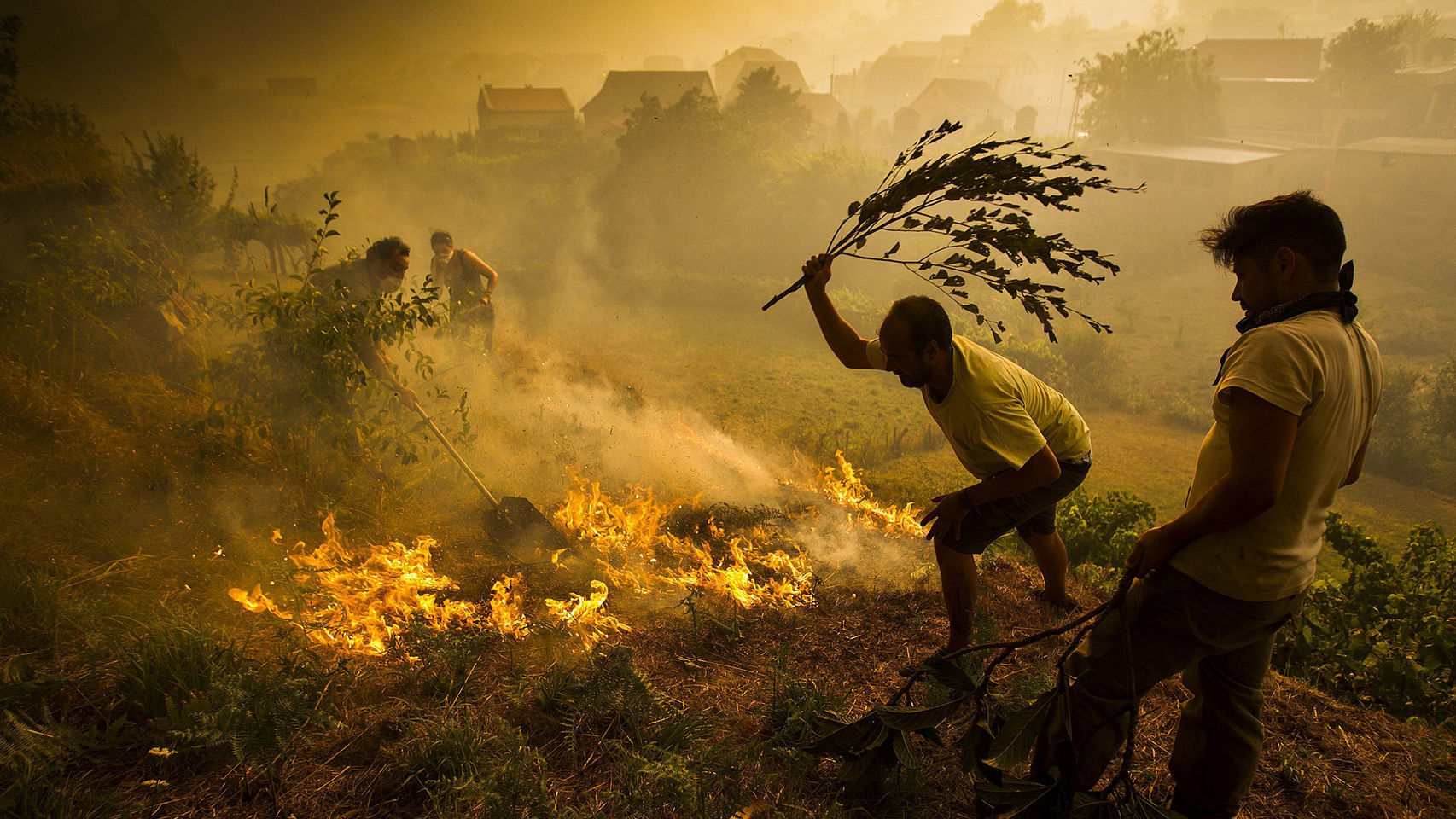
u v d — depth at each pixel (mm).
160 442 4066
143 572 2977
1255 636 1867
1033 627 3340
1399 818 2387
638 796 2033
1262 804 2396
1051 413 2676
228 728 2092
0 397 3922
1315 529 1821
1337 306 1776
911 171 2412
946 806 2260
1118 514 6500
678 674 2775
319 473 4020
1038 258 2266
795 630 3172
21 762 1906
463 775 2066
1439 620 4402
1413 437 19375
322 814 1982
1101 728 1957
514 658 2732
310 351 4043
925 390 2553
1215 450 1904
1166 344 27797
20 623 2453
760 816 2104
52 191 6387
